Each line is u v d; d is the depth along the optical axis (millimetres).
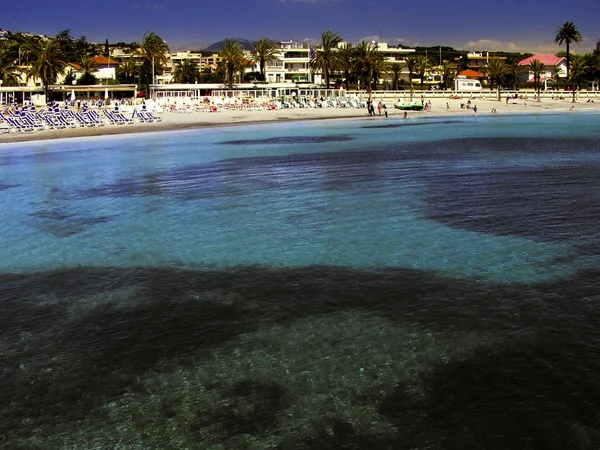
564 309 8852
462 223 14375
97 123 49750
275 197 18406
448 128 49625
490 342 7820
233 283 10570
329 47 95312
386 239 13094
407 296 9617
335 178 21875
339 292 9914
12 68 94000
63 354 7914
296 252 12320
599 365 7105
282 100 80562
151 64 94875
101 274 11320
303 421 6121
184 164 27062
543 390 6594
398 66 111938
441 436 5824
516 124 54281
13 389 6992
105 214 16562
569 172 22250
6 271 11617
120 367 7488
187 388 6883
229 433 5961
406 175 22266
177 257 12258
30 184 22109
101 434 6023
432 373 7039
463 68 158250
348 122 59438
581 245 12203
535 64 105125
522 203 16531
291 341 8070
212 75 112125
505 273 10562
